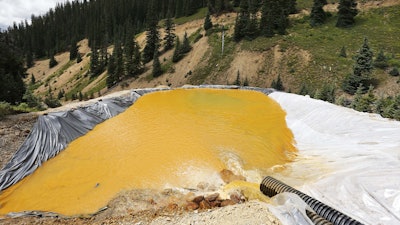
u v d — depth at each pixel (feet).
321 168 33.86
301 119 54.60
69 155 40.04
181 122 53.57
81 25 409.08
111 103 62.49
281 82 149.18
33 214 26.45
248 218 20.70
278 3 202.28
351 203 24.21
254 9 226.58
